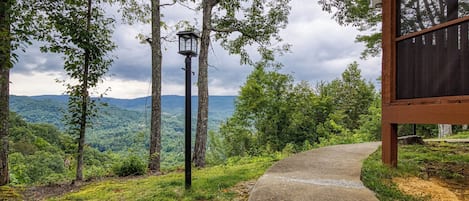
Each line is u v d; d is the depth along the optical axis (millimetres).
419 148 6039
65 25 6512
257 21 9633
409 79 3771
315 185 3314
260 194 3049
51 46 6641
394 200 2873
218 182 4434
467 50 3064
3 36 4582
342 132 18828
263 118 23078
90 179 7301
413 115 3656
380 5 5074
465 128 14070
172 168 8547
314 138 22672
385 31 4156
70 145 7086
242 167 6012
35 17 6309
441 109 3270
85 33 6637
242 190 3973
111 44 7250
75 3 6664
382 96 4262
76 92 6863
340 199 2820
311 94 23797
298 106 23328
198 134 8594
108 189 5281
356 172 3986
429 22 3518
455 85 3168
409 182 3531
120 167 7707
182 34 4059
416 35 3643
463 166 4320
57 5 6535
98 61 6945
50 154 8703
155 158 8297
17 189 6172
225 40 10336
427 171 4027
